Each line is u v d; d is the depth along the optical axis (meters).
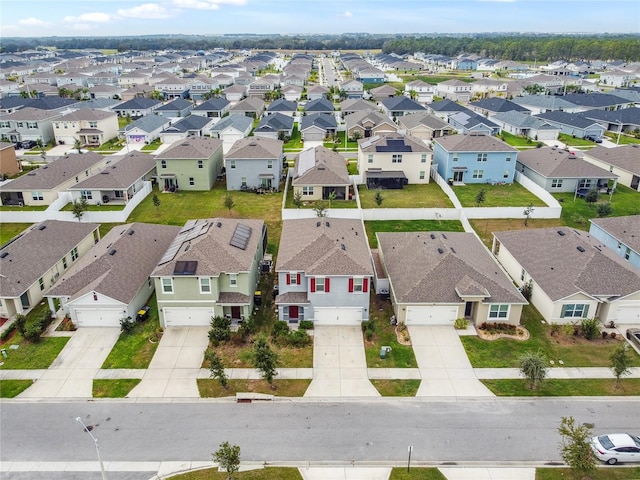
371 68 173.75
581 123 95.62
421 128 90.25
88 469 25.22
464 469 25.12
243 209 58.84
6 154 70.38
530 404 29.55
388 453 26.06
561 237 42.34
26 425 28.11
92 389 30.94
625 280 36.94
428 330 36.66
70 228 47.81
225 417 28.61
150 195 63.72
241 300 36.50
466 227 53.03
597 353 34.09
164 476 24.78
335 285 36.16
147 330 36.12
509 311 36.59
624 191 65.19
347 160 79.19
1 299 37.84
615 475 24.92
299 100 137.25
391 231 52.47
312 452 26.12
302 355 33.97
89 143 91.44
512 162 66.69
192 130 92.06
